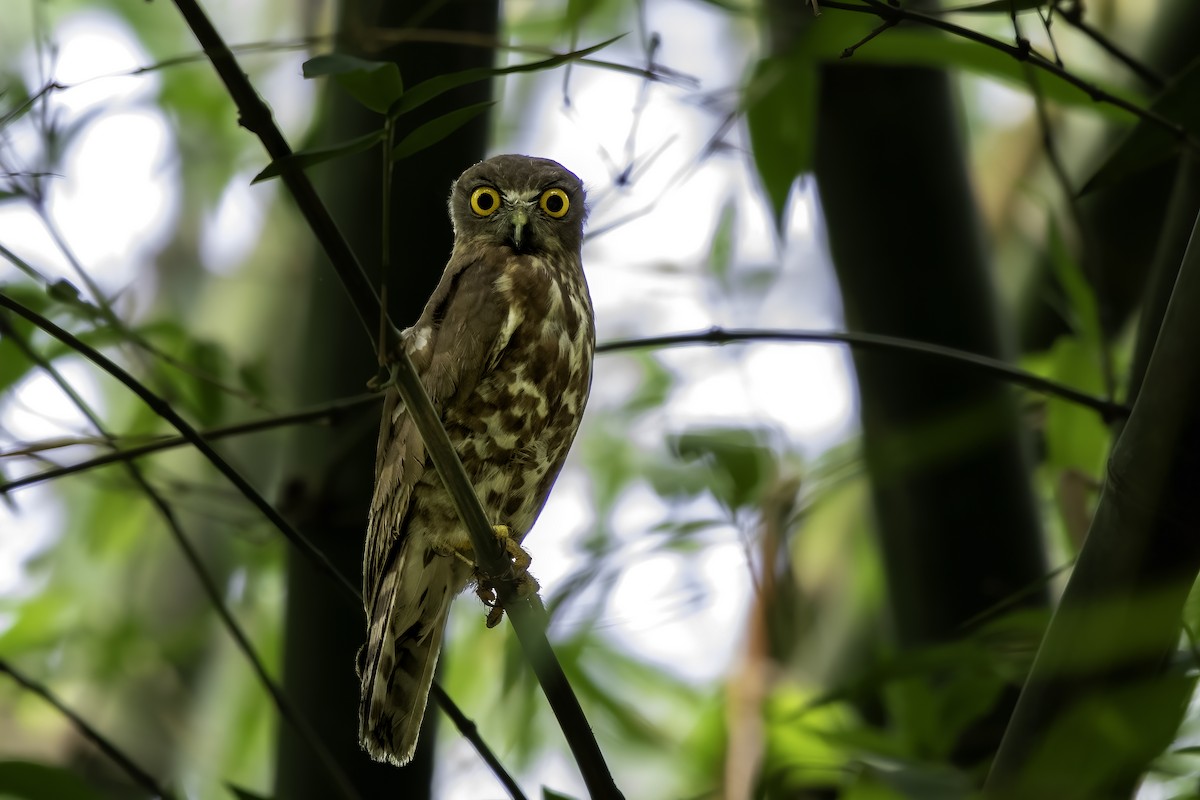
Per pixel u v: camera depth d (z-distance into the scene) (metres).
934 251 8.17
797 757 7.10
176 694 11.10
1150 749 4.69
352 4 7.78
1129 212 8.65
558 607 7.53
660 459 10.93
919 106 8.20
